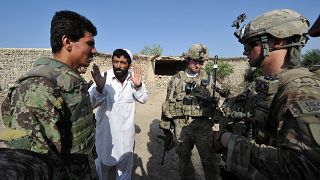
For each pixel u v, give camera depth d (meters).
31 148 1.37
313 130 1.12
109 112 3.27
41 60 1.69
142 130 6.98
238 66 23.58
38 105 1.47
